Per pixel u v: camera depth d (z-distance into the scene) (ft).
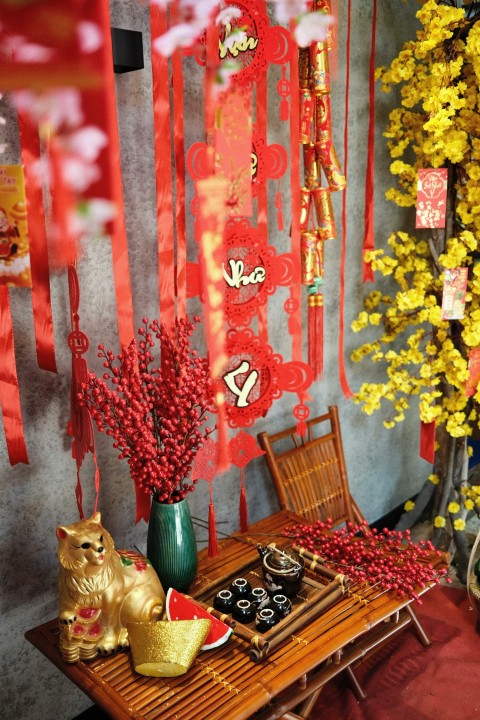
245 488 8.48
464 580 9.30
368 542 6.66
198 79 6.66
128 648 5.28
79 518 6.57
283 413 8.84
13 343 5.41
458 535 9.57
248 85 5.79
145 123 6.36
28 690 6.49
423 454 8.87
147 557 6.02
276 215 8.02
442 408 9.19
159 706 4.67
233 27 5.55
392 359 8.84
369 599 5.93
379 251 8.49
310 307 7.45
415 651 7.95
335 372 9.59
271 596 5.89
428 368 8.50
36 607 6.38
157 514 5.83
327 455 8.74
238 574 6.43
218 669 5.03
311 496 8.46
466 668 7.64
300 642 5.33
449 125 7.46
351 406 10.02
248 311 6.59
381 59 9.10
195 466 6.19
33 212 5.07
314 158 7.04
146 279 6.72
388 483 11.23
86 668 5.08
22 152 4.95
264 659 5.12
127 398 5.34
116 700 4.74
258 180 6.49
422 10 7.43
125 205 6.36
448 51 7.79
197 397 5.60
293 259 6.77
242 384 6.72
